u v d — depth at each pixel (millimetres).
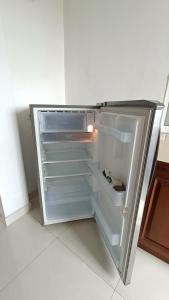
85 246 1326
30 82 1486
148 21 1168
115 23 1308
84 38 1513
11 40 1263
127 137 786
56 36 1584
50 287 1050
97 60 1501
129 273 962
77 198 1557
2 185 1349
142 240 1249
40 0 1354
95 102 1646
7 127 1271
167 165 960
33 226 1490
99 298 1004
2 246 1303
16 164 1418
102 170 1268
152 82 1283
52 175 1434
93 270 1154
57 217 1500
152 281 1104
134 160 768
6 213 1445
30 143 1634
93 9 1378
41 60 1520
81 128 1309
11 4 1191
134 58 1307
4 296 1000
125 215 910
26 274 1117
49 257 1233
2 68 1124
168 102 1259
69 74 1745
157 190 1055
